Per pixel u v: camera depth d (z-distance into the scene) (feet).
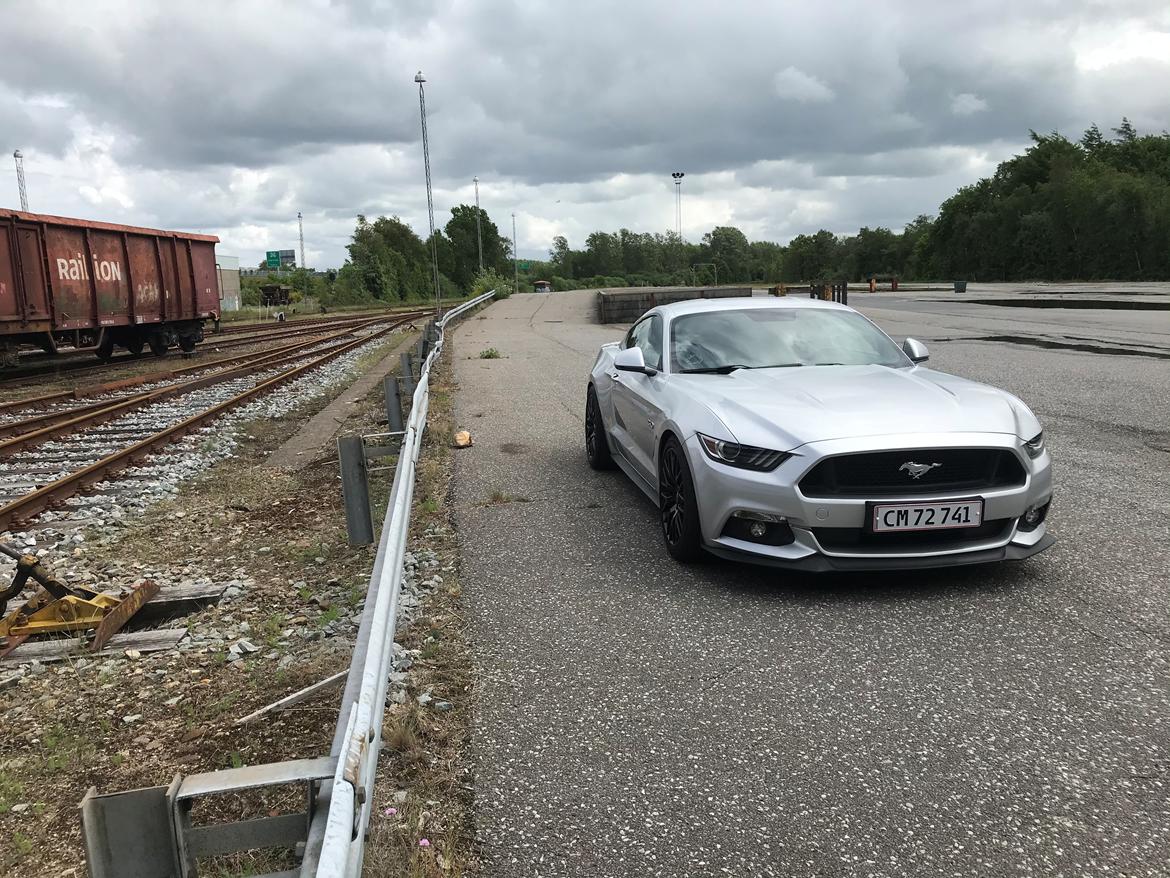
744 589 14.08
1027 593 13.47
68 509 22.39
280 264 376.07
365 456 17.98
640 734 9.71
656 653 11.80
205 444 30.55
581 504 19.94
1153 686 10.41
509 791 8.70
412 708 10.30
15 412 40.29
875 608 13.09
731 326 18.66
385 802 8.46
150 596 15.21
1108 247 253.24
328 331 100.07
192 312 72.18
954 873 7.32
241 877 7.58
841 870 7.41
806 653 11.64
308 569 16.98
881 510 12.98
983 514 13.26
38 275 52.26
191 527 20.52
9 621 13.94
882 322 80.38
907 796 8.41
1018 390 35.06
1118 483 20.01
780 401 14.53
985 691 10.43
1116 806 8.14
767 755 9.21
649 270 568.00
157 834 5.08
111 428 34.35
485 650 12.08
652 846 7.80
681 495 15.14
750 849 7.72
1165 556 14.94
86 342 59.67
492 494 20.56
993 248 306.96
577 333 86.84
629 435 19.61
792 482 13.11
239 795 9.00
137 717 11.12
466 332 91.91
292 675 12.04
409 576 15.31
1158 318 76.89
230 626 14.25
